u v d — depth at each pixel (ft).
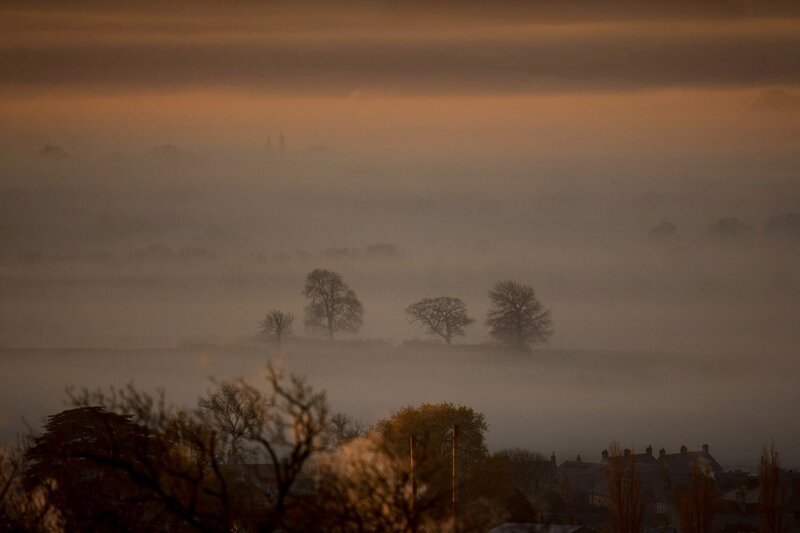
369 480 426.10
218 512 479.00
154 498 442.09
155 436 497.05
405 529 405.80
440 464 455.22
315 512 407.23
